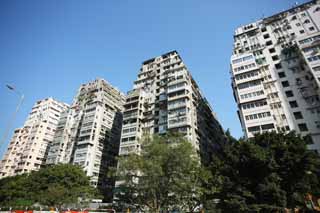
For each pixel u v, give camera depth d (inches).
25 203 1218.6
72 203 1251.2
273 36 1982.0
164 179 874.1
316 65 1473.9
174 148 897.5
